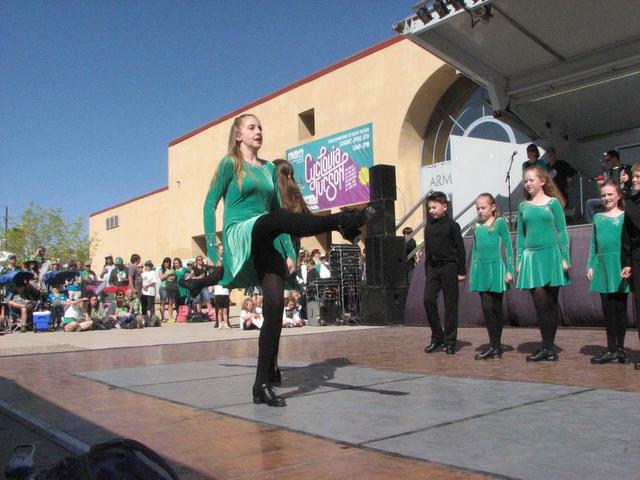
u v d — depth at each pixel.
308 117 18.88
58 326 11.76
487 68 9.75
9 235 33.72
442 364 4.82
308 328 9.65
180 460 2.34
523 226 4.95
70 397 3.77
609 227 4.55
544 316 4.83
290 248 3.63
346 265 10.73
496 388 3.60
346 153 16.72
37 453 2.59
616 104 10.12
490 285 5.11
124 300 12.18
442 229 5.60
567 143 11.12
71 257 34.00
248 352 6.27
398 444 2.43
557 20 8.30
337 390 3.70
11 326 11.20
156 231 28.88
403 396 3.44
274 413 3.09
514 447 2.33
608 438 2.42
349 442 2.49
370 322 9.82
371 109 16.05
